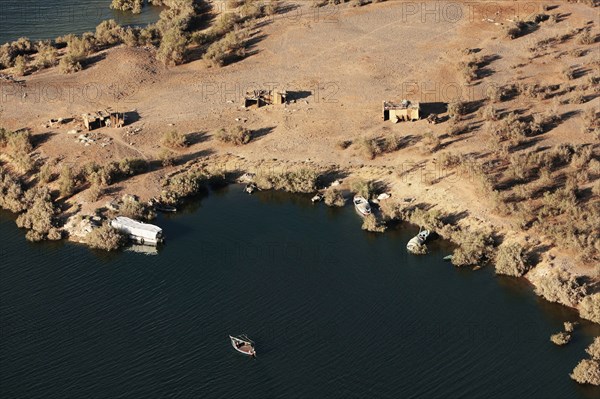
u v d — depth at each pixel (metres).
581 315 98.81
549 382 90.50
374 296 102.94
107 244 111.56
